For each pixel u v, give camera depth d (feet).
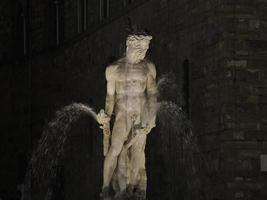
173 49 166.61
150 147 171.01
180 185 161.17
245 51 150.92
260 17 151.43
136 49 117.80
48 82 225.35
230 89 150.41
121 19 188.85
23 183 232.94
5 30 247.29
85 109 206.39
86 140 203.72
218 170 150.82
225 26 151.02
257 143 150.00
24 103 236.22
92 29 203.31
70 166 209.87
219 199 150.30
